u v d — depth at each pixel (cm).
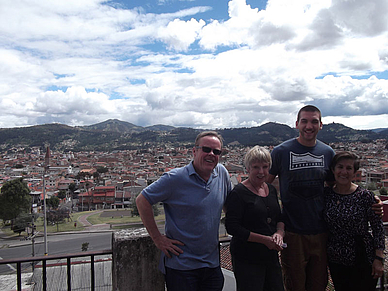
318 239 336
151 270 327
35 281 1105
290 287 347
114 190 7156
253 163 310
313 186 338
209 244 297
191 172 297
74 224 4372
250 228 307
